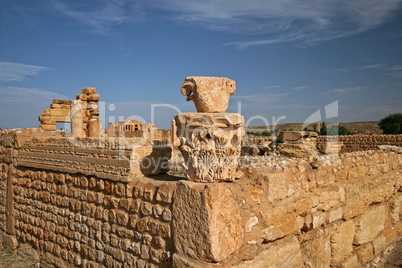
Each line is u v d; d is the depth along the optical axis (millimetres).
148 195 4457
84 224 5703
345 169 6211
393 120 33500
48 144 6809
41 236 6891
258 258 4078
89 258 5547
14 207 7902
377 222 7020
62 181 6316
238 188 4055
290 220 4656
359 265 6332
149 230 4379
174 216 3969
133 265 4586
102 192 5395
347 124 64938
